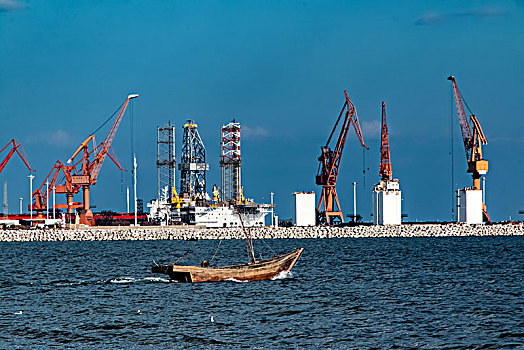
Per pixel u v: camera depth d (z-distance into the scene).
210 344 156.38
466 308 196.50
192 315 186.12
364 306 199.50
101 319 181.25
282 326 173.12
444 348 153.50
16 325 174.50
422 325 174.38
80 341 159.25
